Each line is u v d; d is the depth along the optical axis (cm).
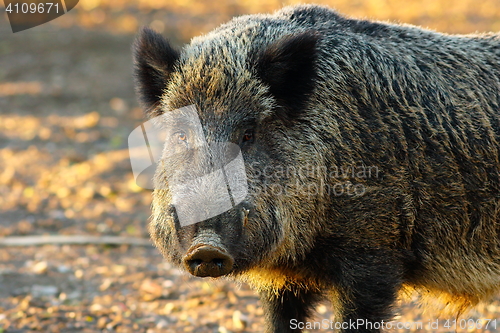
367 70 1900
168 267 3100
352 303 1859
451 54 2031
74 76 7050
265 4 10288
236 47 1806
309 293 2066
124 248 3359
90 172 4553
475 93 1986
